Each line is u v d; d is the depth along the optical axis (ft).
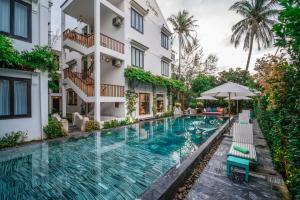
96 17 41.78
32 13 30.09
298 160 9.32
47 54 30.14
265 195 12.36
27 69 28.48
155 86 66.28
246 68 86.38
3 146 25.70
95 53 41.81
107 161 22.54
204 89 89.51
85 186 16.12
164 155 25.46
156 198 10.70
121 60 50.26
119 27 51.01
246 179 14.34
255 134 32.99
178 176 13.78
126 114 51.16
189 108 82.69
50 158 23.13
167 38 77.30
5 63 25.66
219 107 84.23
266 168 16.85
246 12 84.12
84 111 62.54
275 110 14.38
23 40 28.78
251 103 81.76
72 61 69.26
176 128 47.85
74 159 23.04
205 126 50.85
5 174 18.40
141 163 22.00
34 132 29.89
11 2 27.48
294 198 10.78
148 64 62.54
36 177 17.80
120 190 15.51
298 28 5.96
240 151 17.47
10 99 27.04
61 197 14.40
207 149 22.61
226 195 12.42
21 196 14.51
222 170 16.60
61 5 52.54
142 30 59.11
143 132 41.98
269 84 15.10
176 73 110.22
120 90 49.57
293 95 9.84
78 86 46.96
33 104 29.86
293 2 6.05
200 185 13.84
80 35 47.85
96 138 34.04
